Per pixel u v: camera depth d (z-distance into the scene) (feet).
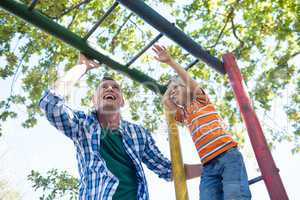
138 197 7.35
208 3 18.25
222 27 19.08
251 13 17.84
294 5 16.96
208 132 8.55
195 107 9.12
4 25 16.51
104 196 6.89
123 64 9.70
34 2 7.75
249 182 7.88
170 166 9.04
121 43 17.95
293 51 18.99
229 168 7.88
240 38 19.16
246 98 8.61
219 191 8.02
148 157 8.82
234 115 19.22
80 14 17.33
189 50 8.94
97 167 7.30
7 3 7.59
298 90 19.08
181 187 8.52
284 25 17.47
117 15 17.66
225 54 9.59
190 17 18.53
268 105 18.78
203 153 8.45
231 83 9.07
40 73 17.61
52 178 23.12
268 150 7.52
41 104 7.39
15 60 17.28
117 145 7.96
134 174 7.73
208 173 8.32
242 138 18.45
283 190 6.89
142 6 7.85
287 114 18.90
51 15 14.48
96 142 7.59
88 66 8.94
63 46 17.72
